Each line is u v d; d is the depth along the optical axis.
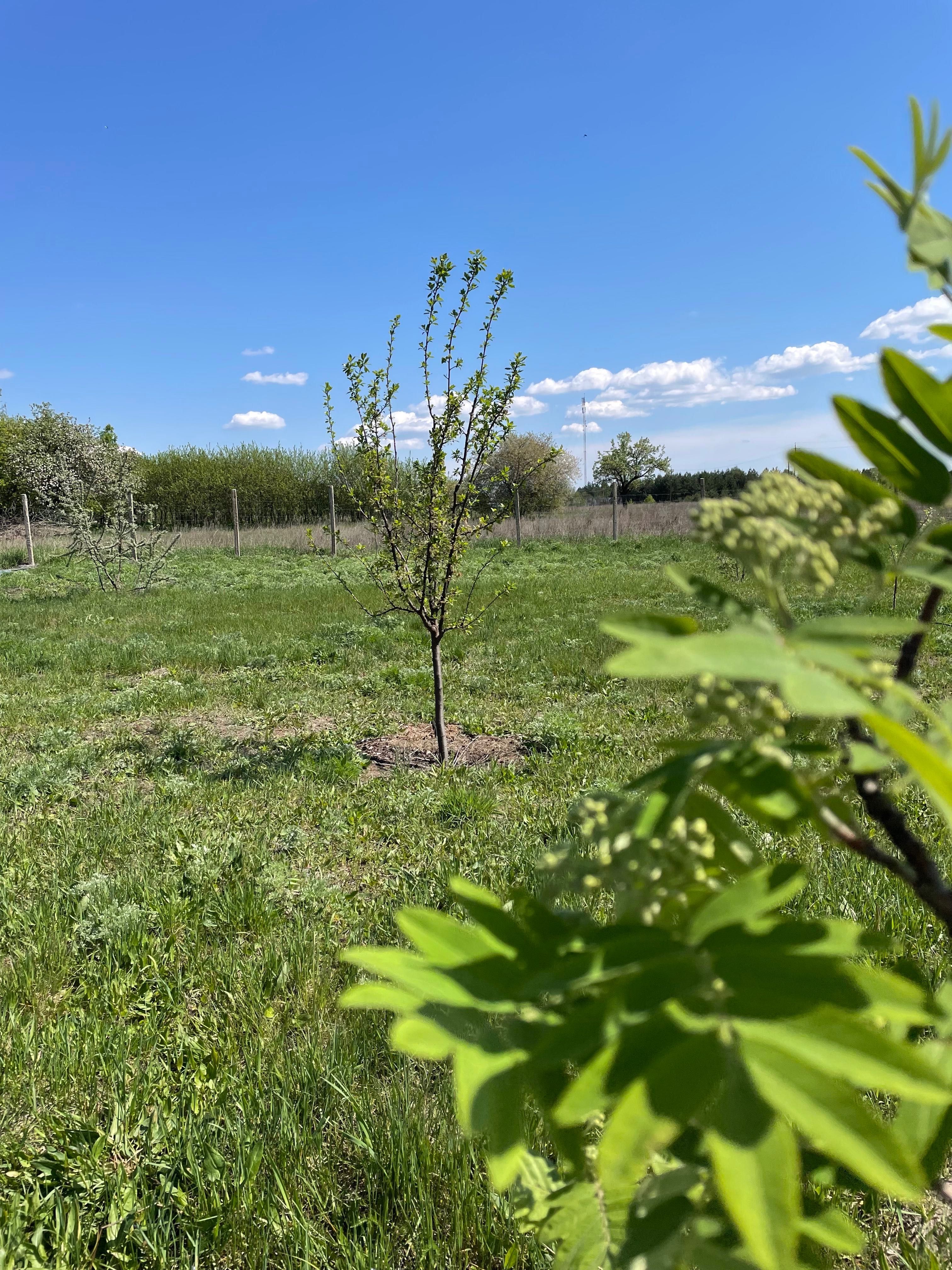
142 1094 2.86
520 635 12.39
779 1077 0.51
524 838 5.04
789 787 0.61
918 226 0.67
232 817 5.59
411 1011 0.64
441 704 6.91
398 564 6.86
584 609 14.57
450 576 6.86
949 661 8.71
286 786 6.27
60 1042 3.15
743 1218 0.47
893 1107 2.36
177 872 4.66
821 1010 0.54
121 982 3.61
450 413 6.64
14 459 37.03
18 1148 2.62
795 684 0.49
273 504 42.31
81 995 3.58
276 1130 2.67
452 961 0.68
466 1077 0.61
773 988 0.56
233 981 3.59
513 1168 0.60
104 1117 2.86
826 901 3.69
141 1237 2.34
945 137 0.65
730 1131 0.50
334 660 11.20
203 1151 2.60
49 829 5.41
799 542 0.66
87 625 14.31
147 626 14.03
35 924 4.08
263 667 10.97
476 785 6.16
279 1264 2.30
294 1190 2.46
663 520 29.42
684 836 0.66
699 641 0.52
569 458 43.91
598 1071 0.54
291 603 16.56
